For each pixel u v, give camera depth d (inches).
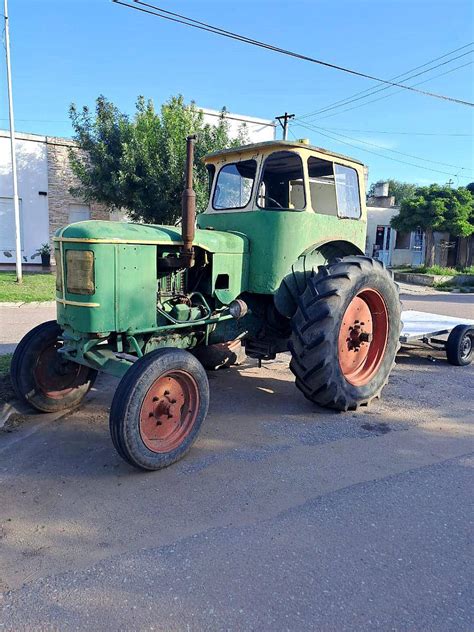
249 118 703.1
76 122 520.7
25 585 87.8
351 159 194.7
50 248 674.2
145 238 137.9
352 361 185.2
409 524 109.1
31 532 103.5
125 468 132.1
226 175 188.7
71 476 127.3
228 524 107.5
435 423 171.2
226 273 164.2
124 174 492.7
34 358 160.4
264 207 172.6
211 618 80.9
